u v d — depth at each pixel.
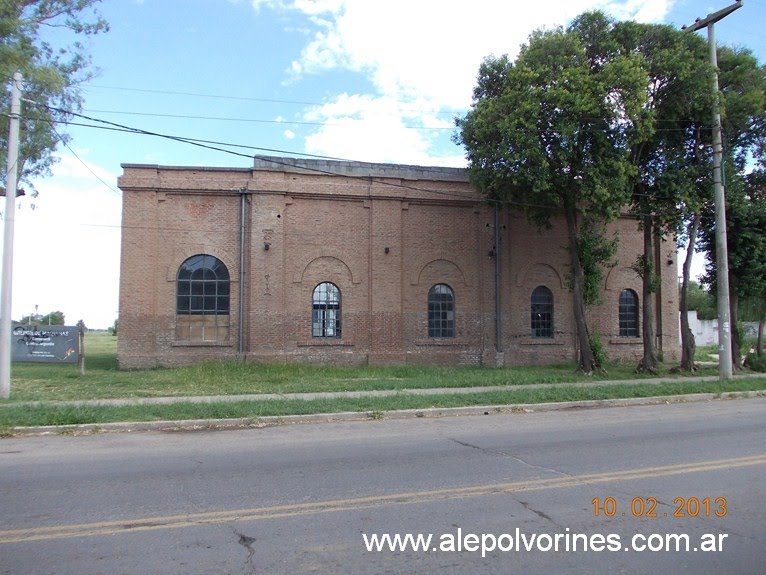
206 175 22.39
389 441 9.59
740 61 20.86
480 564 4.41
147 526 5.26
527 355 24.95
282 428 11.11
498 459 8.03
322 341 22.89
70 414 10.97
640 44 19.61
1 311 13.59
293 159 23.08
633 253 26.94
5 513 5.65
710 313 55.41
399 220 23.77
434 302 24.28
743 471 7.21
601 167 17.95
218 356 22.16
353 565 4.39
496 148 18.89
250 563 4.42
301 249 23.00
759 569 4.34
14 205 13.66
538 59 18.61
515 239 25.19
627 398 15.08
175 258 22.11
